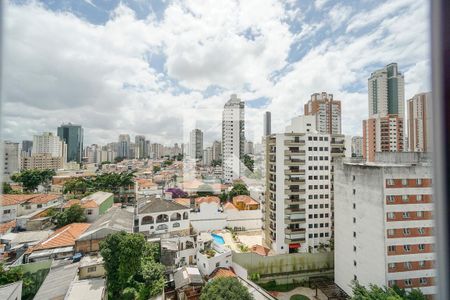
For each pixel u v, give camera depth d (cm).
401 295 2134
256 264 3167
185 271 2734
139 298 2247
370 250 2525
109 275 2345
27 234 3394
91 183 6025
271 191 3822
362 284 2603
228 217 4644
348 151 4141
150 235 3531
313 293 2992
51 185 5922
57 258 2688
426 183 2442
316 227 3716
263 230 4094
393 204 2392
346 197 2911
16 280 2108
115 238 2433
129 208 4719
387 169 2416
